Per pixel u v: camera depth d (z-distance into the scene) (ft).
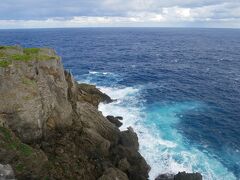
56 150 92.79
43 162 83.46
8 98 87.04
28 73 93.20
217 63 318.45
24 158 79.25
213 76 249.55
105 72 254.68
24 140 90.53
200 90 202.39
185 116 152.15
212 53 408.67
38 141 93.81
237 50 450.30
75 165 91.04
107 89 194.29
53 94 101.40
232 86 215.51
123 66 289.12
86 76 235.40
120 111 150.10
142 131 129.90
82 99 139.13
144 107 160.15
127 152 104.68
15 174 77.25
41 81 96.94
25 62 93.30
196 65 304.50
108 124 115.65
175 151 116.06
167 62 322.75
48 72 101.19
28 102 89.76
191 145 122.11
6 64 88.17
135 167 99.96
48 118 99.09
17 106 87.92
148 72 260.62
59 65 105.70
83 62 306.55
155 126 136.26
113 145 110.11
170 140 124.47
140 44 551.18
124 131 118.42
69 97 114.42
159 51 433.07
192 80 233.14
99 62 310.04
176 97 183.83
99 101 154.51
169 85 213.87
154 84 215.31
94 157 99.45
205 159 112.47
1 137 79.10
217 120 149.28
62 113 103.45
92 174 92.02
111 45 517.55
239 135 134.10
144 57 361.10
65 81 109.50
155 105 165.37
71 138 100.48
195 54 396.78
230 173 104.78
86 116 112.47
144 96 181.27
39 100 93.61
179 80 231.91
